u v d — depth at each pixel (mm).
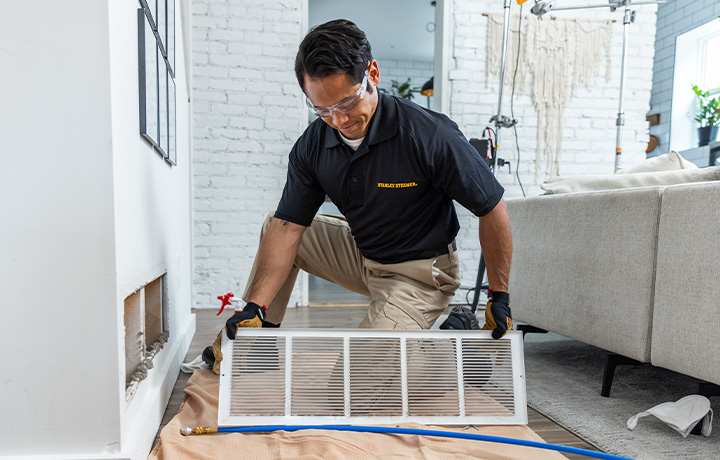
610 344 1552
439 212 1428
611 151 3541
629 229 1489
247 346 1171
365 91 1090
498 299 1276
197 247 3107
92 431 927
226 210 3125
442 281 1491
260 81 3123
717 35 3984
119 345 936
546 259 1906
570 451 1005
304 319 2777
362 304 3309
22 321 896
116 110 937
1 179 875
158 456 1060
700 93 3918
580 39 3445
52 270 899
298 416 1164
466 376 1235
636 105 3555
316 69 1002
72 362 915
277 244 1356
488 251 1294
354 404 1187
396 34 5863
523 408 1226
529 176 3469
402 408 1193
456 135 1265
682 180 1544
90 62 884
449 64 3342
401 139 1245
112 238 916
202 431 1132
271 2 3111
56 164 888
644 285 1429
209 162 3092
